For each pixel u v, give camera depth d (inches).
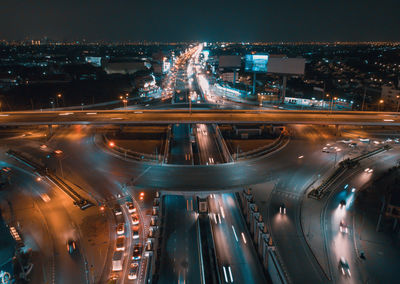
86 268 2278.5
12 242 2379.4
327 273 2257.6
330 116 5329.7
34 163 3981.3
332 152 4500.5
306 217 2935.5
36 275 2208.4
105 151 4419.3
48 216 2901.1
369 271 2293.3
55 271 2249.0
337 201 3223.4
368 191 3400.6
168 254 2438.5
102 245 2522.1
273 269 2204.7
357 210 3061.0
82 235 2642.7
